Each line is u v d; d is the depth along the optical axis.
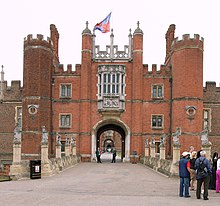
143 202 12.98
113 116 41.69
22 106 40.72
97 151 40.28
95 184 18.97
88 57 42.12
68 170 28.77
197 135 38.44
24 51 41.12
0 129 43.25
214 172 17.12
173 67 40.84
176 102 39.66
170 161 24.11
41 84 40.06
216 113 42.62
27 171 22.20
